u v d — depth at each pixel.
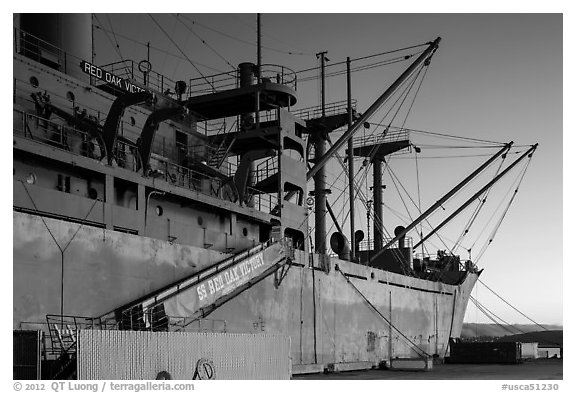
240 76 46.25
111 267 28.08
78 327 26.11
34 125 29.56
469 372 44.66
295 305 41.16
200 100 44.78
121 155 33.47
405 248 63.81
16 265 23.89
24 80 30.16
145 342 23.30
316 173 54.38
